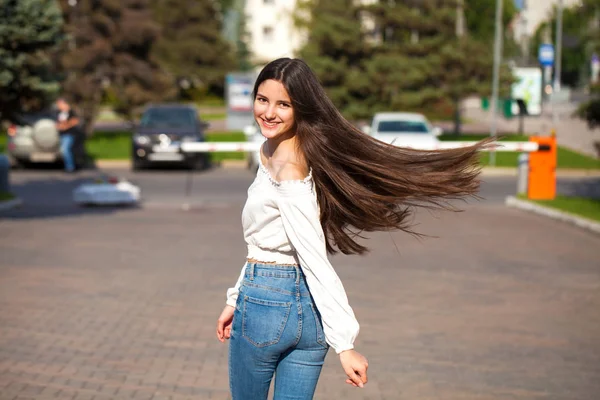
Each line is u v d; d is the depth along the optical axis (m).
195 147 17.89
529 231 14.11
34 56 15.05
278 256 3.44
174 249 11.89
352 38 35.69
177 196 19.52
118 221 15.02
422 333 7.46
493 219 15.72
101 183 17.80
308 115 3.41
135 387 5.91
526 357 6.76
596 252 11.97
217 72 63.97
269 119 3.41
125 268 10.41
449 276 10.13
